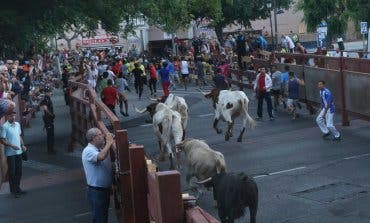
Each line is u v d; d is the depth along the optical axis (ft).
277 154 59.06
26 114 84.79
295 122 77.92
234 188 33.12
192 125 78.89
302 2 169.58
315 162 54.85
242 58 120.37
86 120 59.52
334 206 41.81
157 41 219.00
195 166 41.19
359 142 62.75
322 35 124.88
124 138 31.37
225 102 65.57
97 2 98.27
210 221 17.22
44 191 49.39
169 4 120.26
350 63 76.07
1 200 47.16
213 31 230.68
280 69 97.19
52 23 97.19
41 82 103.91
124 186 31.30
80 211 42.93
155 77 117.29
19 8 90.94
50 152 66.95
